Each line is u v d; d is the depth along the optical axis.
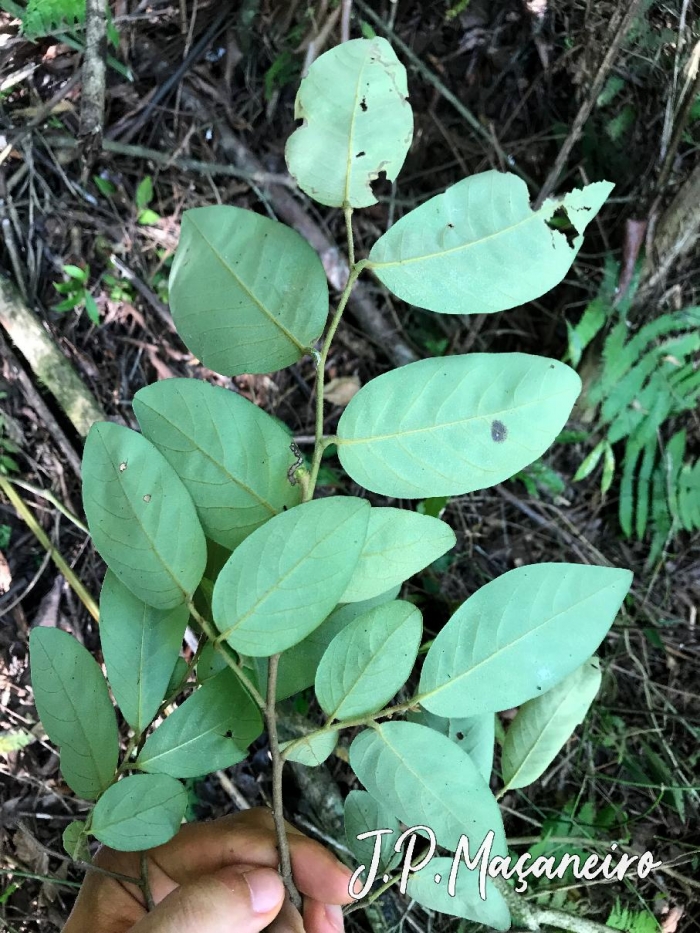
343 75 0.21
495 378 0.23
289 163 0.22
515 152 0.55
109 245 0.50
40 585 0.47
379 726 0.25
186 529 0.23
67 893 0.44
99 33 0.37
